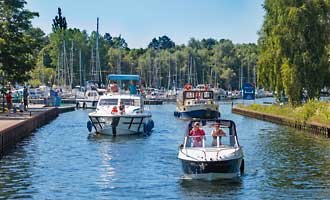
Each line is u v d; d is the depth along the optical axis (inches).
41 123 2320.4
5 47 2276.1
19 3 2388.0
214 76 7500.0
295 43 2513.5
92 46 6018.7
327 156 1409.9
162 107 4458.7
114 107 1937.7
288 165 1267.2
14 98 3125.0
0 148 1371.8
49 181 1075.3
